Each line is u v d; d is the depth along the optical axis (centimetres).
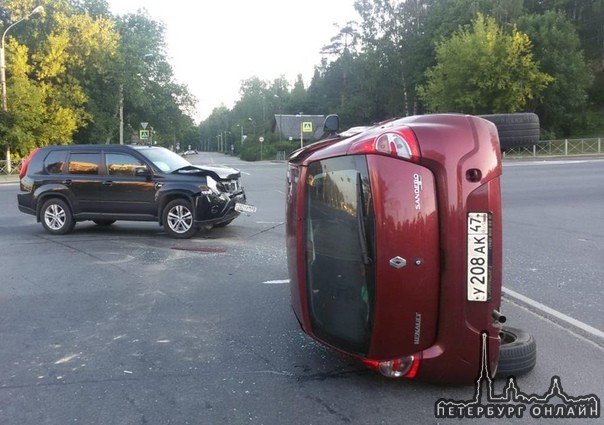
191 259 882
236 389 421
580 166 2489
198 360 480
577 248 915
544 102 4381
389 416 374
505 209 1368
